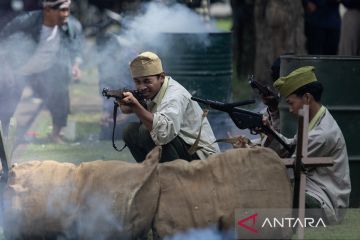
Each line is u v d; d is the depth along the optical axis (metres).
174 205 17.62
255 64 39.50
